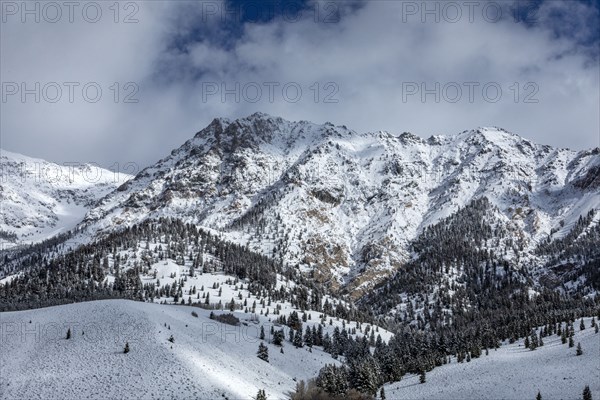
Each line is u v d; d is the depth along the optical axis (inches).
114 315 5231.3
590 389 5123.0
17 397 3708.2
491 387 5767.7
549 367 6136.8
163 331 5064.0
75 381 3976.4
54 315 5260.8
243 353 5708.7
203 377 4350.4
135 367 4254.4
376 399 5895.7
